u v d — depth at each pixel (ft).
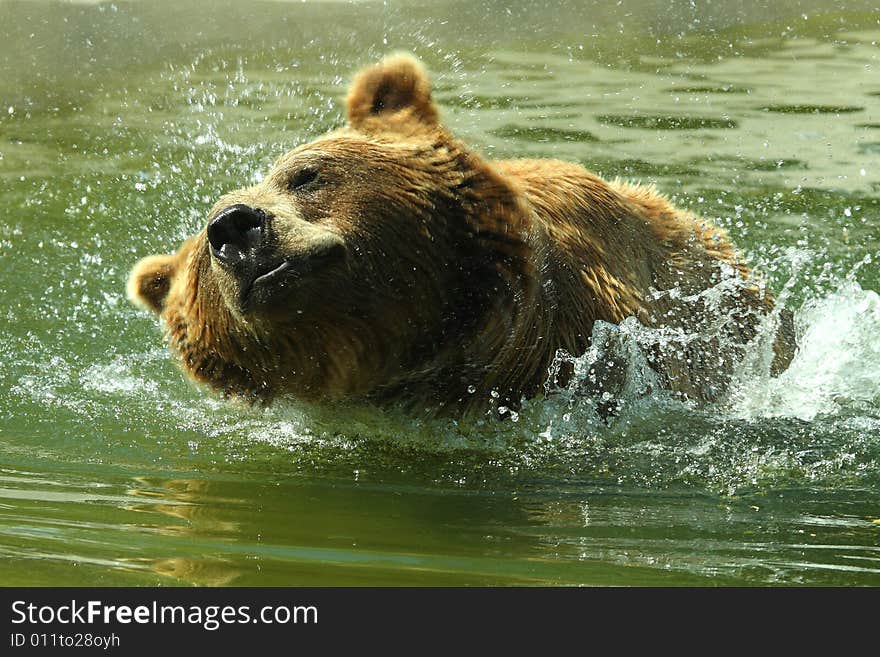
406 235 26.27
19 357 38.19
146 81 68.08
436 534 23.68
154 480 27.58
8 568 21.17
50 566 21.34
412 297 26.61
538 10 73.67
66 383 35.94
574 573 21.25
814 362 34.71
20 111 65.31
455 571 21.31
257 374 28.17
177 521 24.38
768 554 22.41
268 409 30.19
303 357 27.04
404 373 27.96
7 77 69.10
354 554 22.31
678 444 29.53
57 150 58.80
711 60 66.80
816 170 50.49
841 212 46.98
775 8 74.79
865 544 22.97
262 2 76.13
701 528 24.06
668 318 31.86
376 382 28.02
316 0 75.66
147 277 31.19
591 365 29.17
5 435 31.27
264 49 70.90
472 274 26.99
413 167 26.73
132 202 52.03
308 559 21.97
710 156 51.85
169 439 31.09
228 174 53.52
